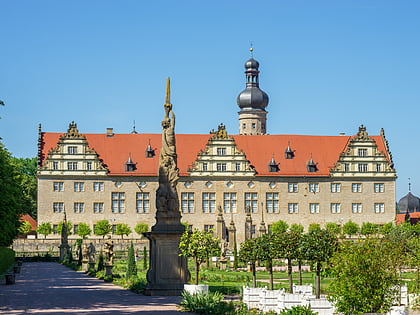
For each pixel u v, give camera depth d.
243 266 112.00
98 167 176.38
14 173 108.69
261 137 188.50
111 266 81.69
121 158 179.38
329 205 182.62
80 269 103.94
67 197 175.50
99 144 181.38
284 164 183.12
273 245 58.72
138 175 177.12
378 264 40.22
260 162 182.50
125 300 52.38
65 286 69.50
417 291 44.59
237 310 47.22
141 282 63.34
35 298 55.97
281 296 47.16
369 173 184.00
